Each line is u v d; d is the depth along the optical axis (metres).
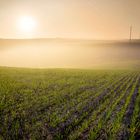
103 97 16.56
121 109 12.70
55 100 15.02
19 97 15.75
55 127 9.66
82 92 18.77
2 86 19.91
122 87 22.75
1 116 11.02
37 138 8.42
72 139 8.34
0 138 8.20
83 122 10.32
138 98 16.31
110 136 8.57
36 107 13.02
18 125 9.63
